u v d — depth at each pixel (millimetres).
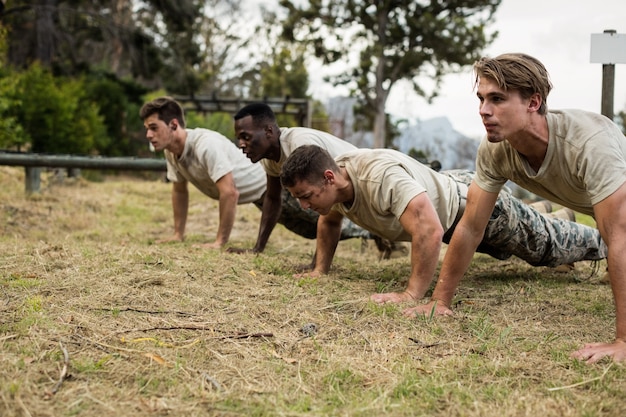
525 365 2861
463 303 4051
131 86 26547
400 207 3930
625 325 2967
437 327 3395
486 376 2762
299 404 2459
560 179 3254
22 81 16578
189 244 6336
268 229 5664
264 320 3457
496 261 5855
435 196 4391
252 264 4871
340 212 4395
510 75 2955
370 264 5539
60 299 3668
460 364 2865
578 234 4844
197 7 32281
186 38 35812
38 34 26328
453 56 33625
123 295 3777
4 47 15992
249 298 3865
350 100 46375
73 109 17609
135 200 11578
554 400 2502
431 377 2717
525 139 3146
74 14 30953
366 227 4363
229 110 21875
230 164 5992
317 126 35469
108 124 22297
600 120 3074
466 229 3662
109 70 28734
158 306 3631
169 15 30859
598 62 5469
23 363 2695
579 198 3350
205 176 6145
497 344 3148
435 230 3891
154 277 4152
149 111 5949
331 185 4023
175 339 3113
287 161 3996
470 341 3227
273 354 2963
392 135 36375
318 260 4723
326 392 2598
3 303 3551
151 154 23125
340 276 4727
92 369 2695
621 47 5441
